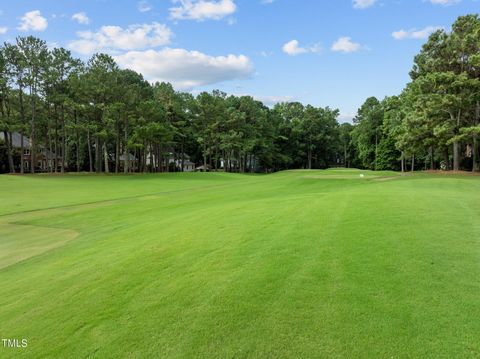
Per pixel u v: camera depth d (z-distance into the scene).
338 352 3.35
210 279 5.36
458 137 30.84
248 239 7.41
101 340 4.04
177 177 45.78
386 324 3.71
